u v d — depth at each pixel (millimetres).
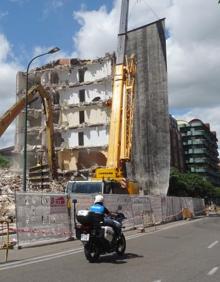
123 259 13633
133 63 39188
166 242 19078
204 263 12555
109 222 13852
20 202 18016
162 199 37750
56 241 19891
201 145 162875
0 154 104688
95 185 30469
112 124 36125
